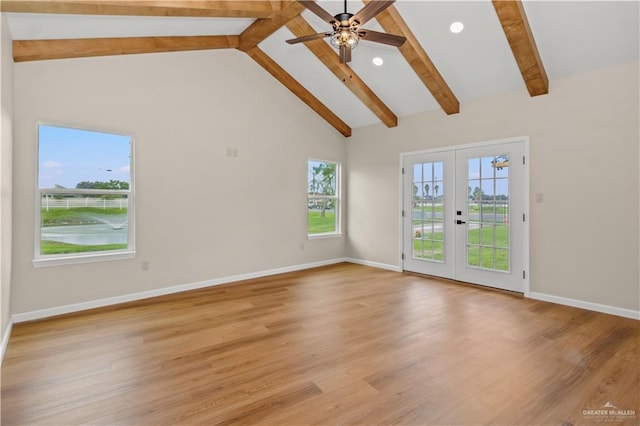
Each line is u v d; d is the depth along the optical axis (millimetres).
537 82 3852
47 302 3512
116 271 3961
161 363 2486
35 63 3426
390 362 2486
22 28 3053
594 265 3627
